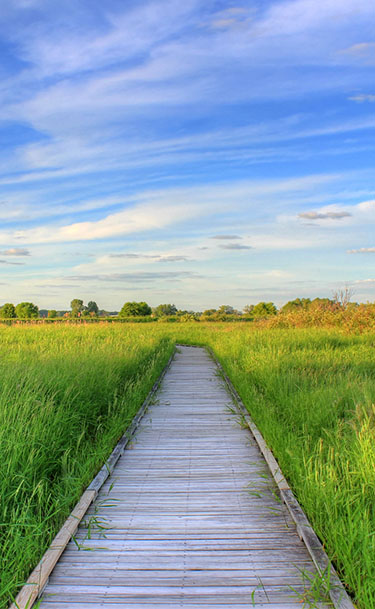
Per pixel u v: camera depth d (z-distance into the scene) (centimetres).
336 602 252
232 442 559
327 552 302
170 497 400
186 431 609
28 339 1499
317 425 515
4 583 262
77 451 470
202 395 859
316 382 682
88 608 254
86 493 387
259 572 287
